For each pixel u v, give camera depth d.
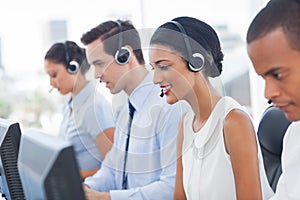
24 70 2.93
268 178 1.70
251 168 1.23
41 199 0.70
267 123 1.72
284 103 0.90
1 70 2.92
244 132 1.24
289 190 1.16
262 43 0.87
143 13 2.91
